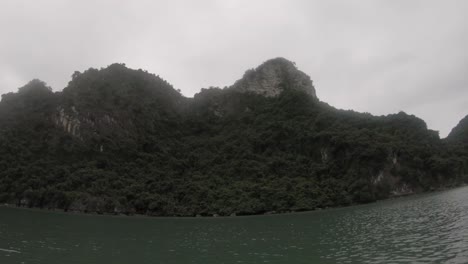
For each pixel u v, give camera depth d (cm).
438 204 7600
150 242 5397
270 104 14488
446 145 12494
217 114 14762
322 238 5281
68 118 10562
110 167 10262
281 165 11225
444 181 10875
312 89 15988
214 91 15425
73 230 6269
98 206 8475
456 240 4366
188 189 9806
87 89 11394
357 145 10450
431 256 3788
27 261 4128
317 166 10969
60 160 10025
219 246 5075
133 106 12244
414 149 10775
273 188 9825
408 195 10100
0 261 4084
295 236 5597
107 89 11862
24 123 10881
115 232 6247
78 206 8425
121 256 4491
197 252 4712
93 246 5031
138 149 11544
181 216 8838
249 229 6538
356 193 9675
